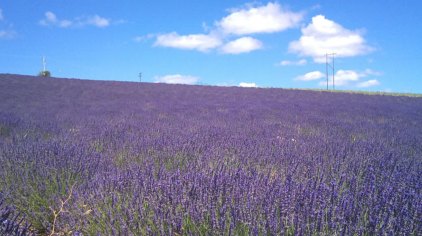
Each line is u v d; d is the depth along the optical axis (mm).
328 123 8648
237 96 18953
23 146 4219
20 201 2846
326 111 12086
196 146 4508
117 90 20500
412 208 2412
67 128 6676
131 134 5496
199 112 10664
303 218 2270
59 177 3182
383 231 2123
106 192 2754
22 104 12961
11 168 3461
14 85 19719
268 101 16156
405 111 13922
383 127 8523
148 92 19969
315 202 2463
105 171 3418
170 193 2598
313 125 8164
